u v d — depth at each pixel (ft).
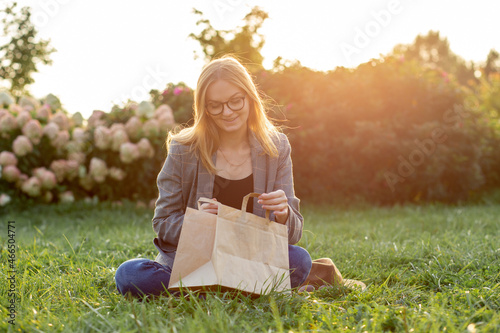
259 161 8.91
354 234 16.02
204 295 8.09
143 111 23.38
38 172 22.22
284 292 7.93
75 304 7.97
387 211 22.40
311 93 24.53
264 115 8.94
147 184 23.45
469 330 6.36
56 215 21.22
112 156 23.26
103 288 9.32
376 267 11.03
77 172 23.24
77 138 23.13
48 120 24.00
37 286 9.16
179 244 7.66
